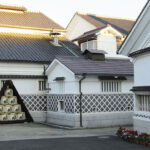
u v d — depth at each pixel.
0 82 17.44
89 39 21.41
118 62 17.59
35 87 18.27
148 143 10.01
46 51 19.95
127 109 16.28
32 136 12.41
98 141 11.00
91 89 15.48
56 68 17.05
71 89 15.37
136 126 11.97
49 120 17.75
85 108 15.23
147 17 11.70
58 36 23.47
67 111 15.71
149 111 11.38
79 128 14.78
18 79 17.83
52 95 17.47
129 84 16.47
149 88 10.94
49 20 24.89
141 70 11.79
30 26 22.55
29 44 20.53
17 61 17.64
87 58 17.41
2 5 23.59
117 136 12.23
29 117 17.77
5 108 17.33
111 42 21.31
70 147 9.86
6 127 15.73
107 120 15.68
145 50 11.23
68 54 20.17
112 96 15.91
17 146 10.05
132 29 12.38
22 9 24.41
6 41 20.00
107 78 15.73
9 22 22.06
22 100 17.55
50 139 11.52
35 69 18.41
